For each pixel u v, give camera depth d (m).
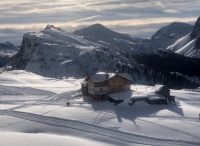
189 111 61.72
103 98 75.44
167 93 71.88
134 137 48.06
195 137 47.03
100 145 44.66
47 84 113.62
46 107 67.06
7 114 61.28
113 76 76.88
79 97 80.06
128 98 69.06
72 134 50.53
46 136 48.00
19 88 95.62
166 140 46.44
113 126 53.22
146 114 60.59
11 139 45.88
